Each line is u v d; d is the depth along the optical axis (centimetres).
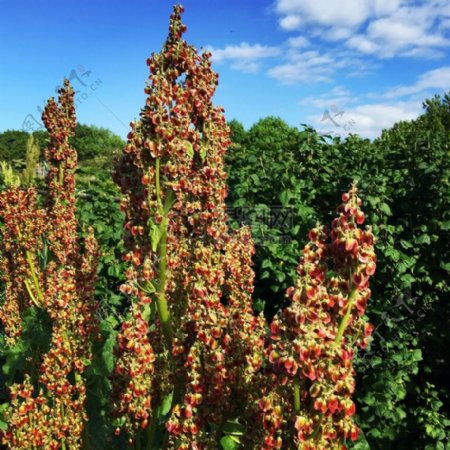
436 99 1848
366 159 690
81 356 296
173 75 242
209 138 254
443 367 548
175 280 255
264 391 193
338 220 168
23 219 445
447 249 599
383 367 488
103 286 604
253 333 231
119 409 255
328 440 173
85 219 649
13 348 414
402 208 618
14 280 448
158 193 234
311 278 169
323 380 167
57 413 282
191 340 229
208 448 213
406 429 476
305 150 651
